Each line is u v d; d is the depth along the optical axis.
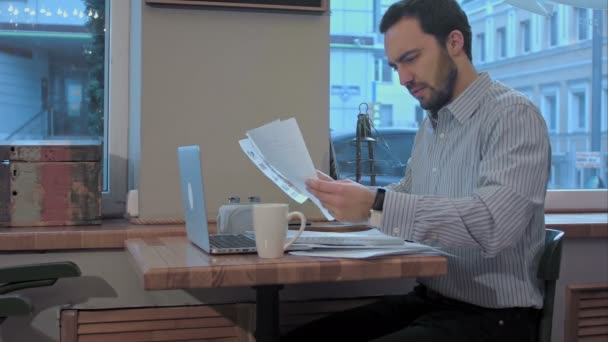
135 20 2.07
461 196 1.48
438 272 1.22
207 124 1.93
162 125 1.90
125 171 2.11
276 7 1.93
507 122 1.39
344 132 2.34
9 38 2.06
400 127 2.42
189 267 1.11
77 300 1.79
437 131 1.59
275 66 1.97
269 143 1.33
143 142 1.89
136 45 2.06
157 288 1.08
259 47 1.96
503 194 1.30
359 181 2.18
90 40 2.11
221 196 1.94
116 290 1.80
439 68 1.47
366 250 1.28
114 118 2.10
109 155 2.10
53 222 1.83
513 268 1.44
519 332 1.42
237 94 1.95
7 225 1.80
